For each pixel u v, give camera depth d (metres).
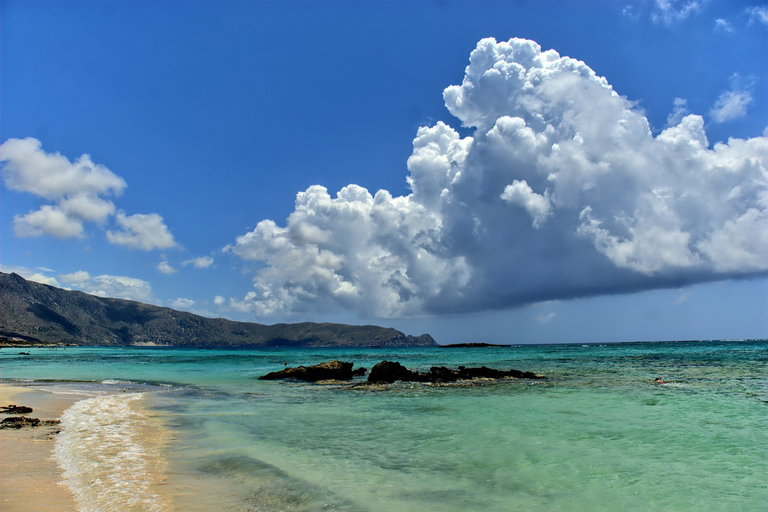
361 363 64.69
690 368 41.06
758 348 103.06
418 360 69.31
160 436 13.73
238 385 31.05
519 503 8.68
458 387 28.22
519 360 63.31
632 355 72.06
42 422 14.95
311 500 8.60
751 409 18.69
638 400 21.36
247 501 8.45
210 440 13.41
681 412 18.09
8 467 9.70
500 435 14.29
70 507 7.59
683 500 8.91
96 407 19.03
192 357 86.50
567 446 12.90
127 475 9.60
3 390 24.84
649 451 12.33
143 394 24.75
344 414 18.41
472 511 8.23
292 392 26.64
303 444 13.09
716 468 10.87
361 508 8.26
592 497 9.03
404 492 9.16
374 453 12.13
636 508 8.52
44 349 163.12
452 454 12.08
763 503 8.75
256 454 11.85
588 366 46.19
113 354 107.62
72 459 10.57
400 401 22.42
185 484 9.24
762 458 11.65
